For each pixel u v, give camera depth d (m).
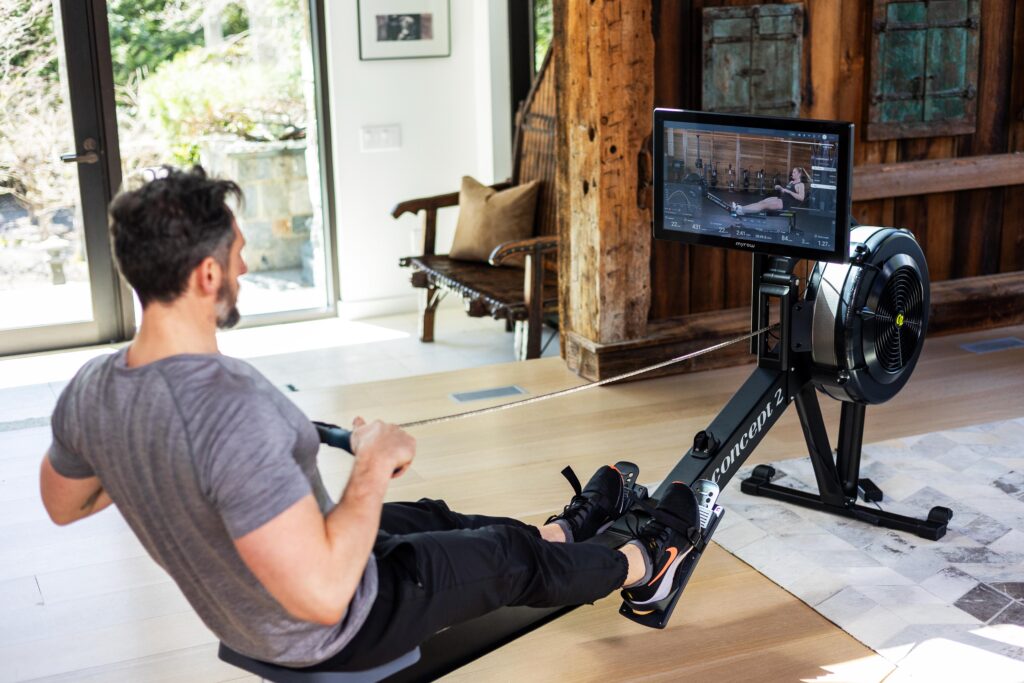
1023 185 4.67
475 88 6.09
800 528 2.85
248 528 1.30
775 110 4.11
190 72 5.56
